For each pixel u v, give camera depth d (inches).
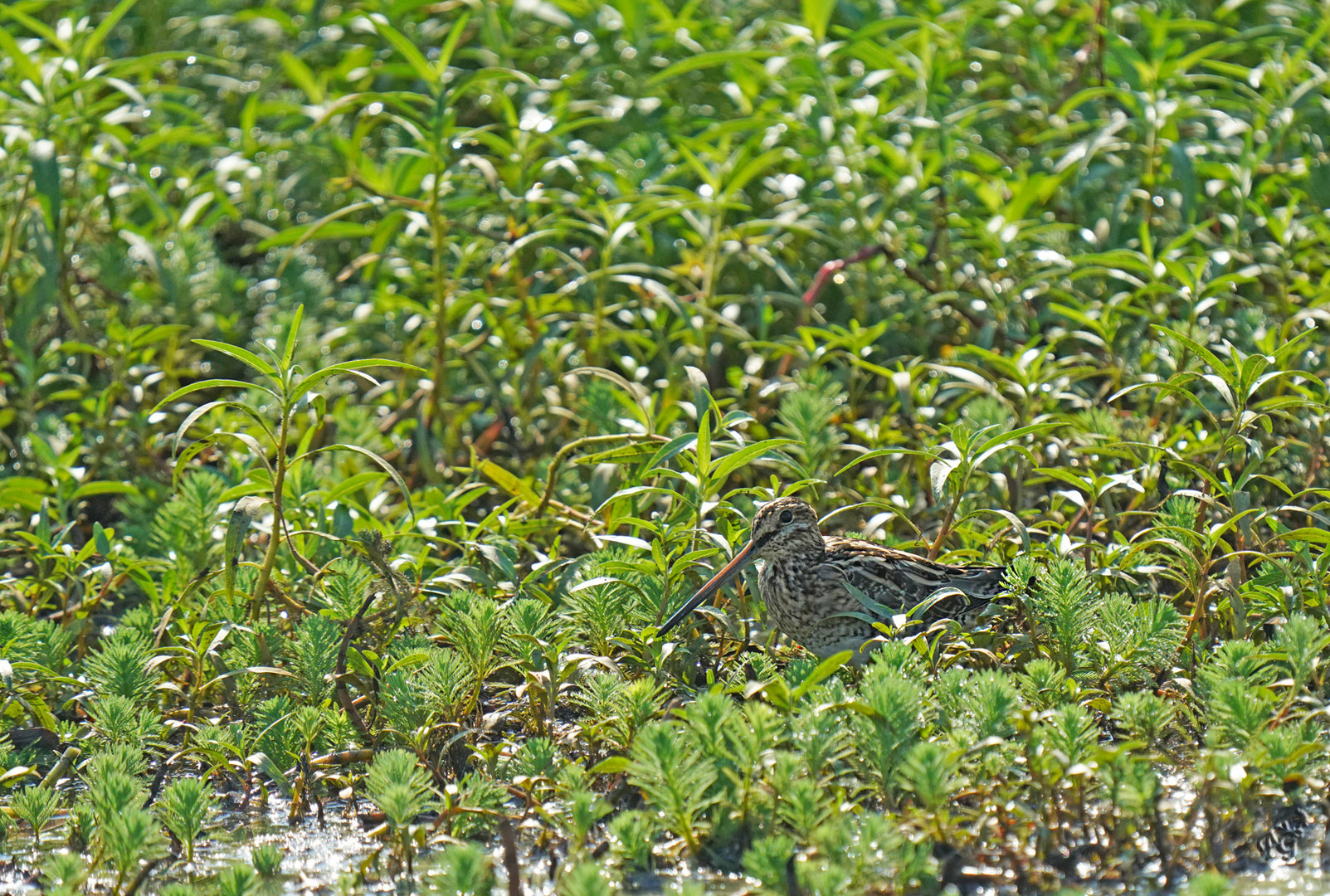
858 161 572.1
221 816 356.5
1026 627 383.6
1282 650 358.0
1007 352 529.7
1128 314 536.7
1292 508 392.2
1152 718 336.8
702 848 318.0
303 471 454.6
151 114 657.6
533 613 374.6
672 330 577.6
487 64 673.0
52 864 301.3
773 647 427.5
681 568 392.8
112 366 543.5
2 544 469.7
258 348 537.3
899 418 511.2
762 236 580.4
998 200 550.0
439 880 291.4
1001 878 304.5
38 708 381.4
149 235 602.5
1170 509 423.5
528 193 551.2
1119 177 591.5
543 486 485.4
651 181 582.9
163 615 413.4
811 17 581.9
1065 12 668.1
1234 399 392.2
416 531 433.4
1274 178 547.5
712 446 435.2
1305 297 518.0
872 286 554.6
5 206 561.3
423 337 556.7
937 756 301.7
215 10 748.0
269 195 642.8
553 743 358.9
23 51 557.6
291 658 394.0
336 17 720.3
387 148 650.2
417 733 355.3
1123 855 310.5
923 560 419.2
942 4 669.9
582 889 275.3
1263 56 648.4
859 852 288.0
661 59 663.8
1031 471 473.4
